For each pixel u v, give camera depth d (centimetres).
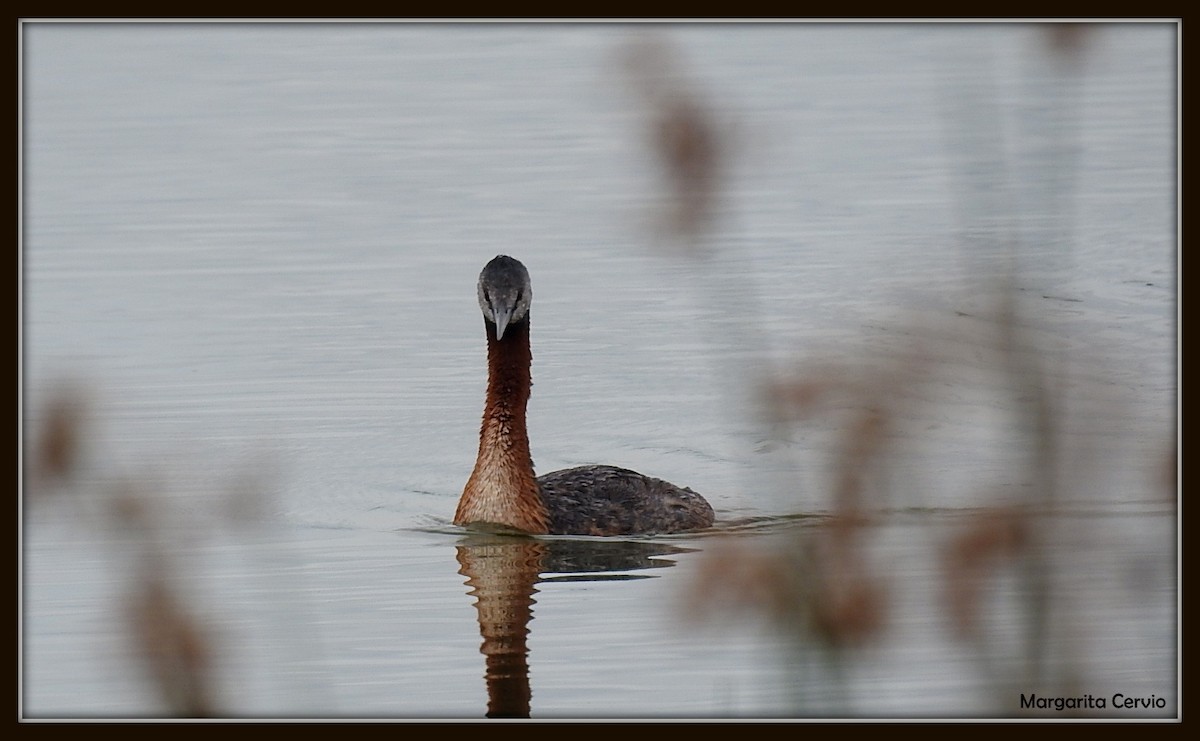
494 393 1645
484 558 1552
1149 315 2183
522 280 1633
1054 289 2278
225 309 2292
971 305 2159
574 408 2011
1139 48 3122
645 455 1884
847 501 894
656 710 1148
